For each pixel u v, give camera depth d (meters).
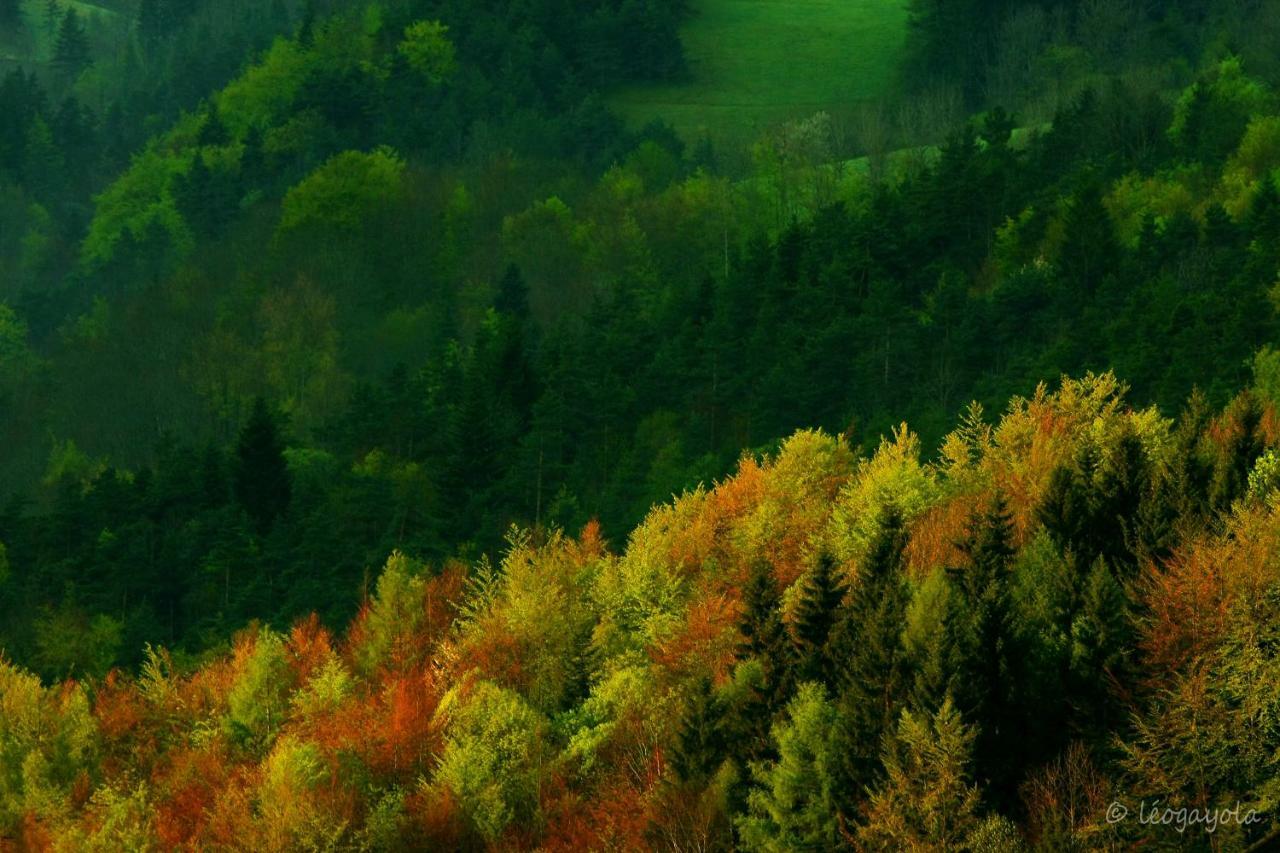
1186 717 51.69
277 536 150.25
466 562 137.62
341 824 72.81
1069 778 52.69
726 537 94.00
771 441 143.75
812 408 152.75
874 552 68.19
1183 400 113.75
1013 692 55.56
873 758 56.28
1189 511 67.75
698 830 60.03
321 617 130.38
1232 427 76.81
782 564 87.81
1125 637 58.53
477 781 73.69
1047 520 71.50
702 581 90.56
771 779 58.03
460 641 92.81
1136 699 55.56
